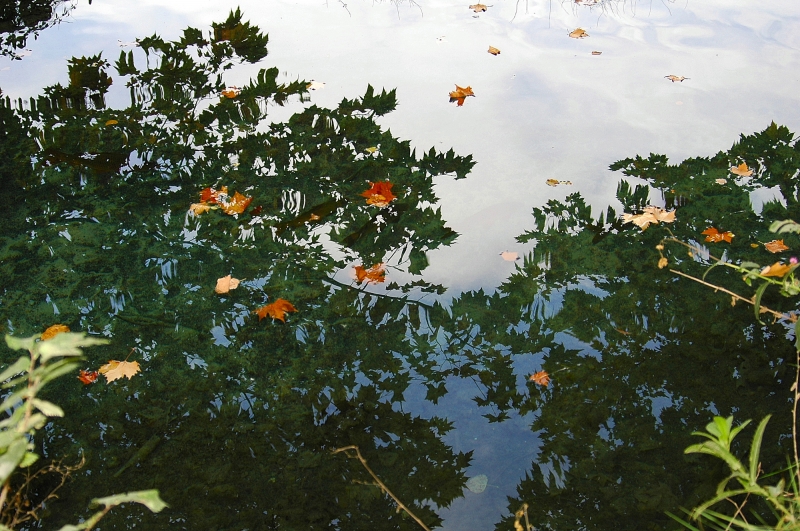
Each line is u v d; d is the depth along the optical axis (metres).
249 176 3.44
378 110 4.04
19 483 2.00
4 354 2.48
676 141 3.70
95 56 4.66
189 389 2.35
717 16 5.52
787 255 2.85
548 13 5.65
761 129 3.79
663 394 2.30
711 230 2.99
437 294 2.76
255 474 2.06
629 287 2.76
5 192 3.31
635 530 1.87
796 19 5.39
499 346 2.52
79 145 3.66
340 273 2.86
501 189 3.36
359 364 2.45
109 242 3.02
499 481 2.03
